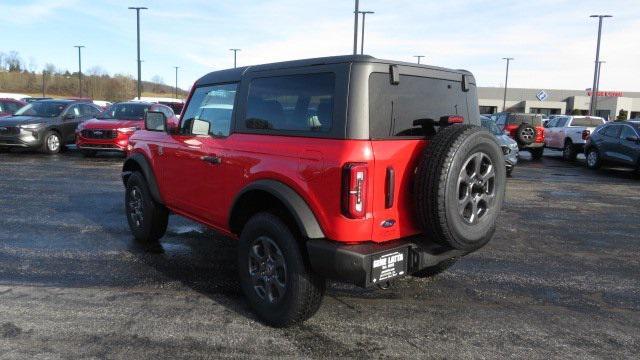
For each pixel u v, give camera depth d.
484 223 3.65
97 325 3.77
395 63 3.52
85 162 13.45
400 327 3.88
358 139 3.27
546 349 3.61
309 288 3.57
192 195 4.82
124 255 5.49
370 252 3.28
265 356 3.38
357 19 21.00
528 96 71.06
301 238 3.63
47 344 3.46
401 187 3.49
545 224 7.65
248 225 3.93
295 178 3.52
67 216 7.23
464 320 4.05
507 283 4.96
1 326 3.71
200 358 3.33
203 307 4.16
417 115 3.68
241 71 4.27
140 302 4.22
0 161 13.41
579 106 67.38
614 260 5.85
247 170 3.95
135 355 3.35
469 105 4.27
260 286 3.91
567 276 5.23
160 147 5.32
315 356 3.40
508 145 13.22
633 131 14.30
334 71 3.40
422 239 3.68
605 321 4.12
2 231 6.35
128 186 6.04
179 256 5.49
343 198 3.23
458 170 3.34
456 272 5.24
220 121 4.45
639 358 3.51
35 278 4.72
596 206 9.29
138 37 35.03
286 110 3.74
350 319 4.00
